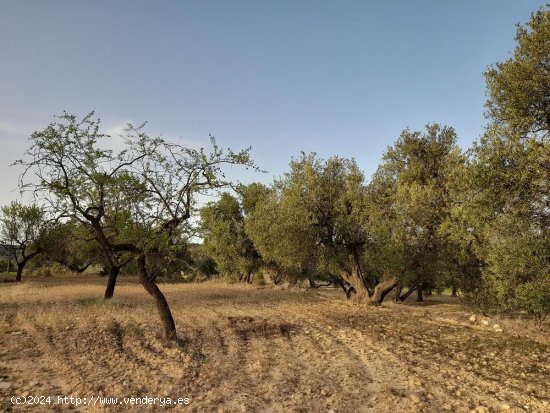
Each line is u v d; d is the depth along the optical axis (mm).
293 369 11039
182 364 11219
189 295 32250
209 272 57000
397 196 24719
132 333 15453
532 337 16125
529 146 13172
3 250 45625
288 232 27281
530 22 14898
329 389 9391
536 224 13758
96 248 36875
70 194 14555
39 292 30156
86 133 14609
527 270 13641
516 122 14594
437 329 17953
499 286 14719
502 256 14320
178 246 14844
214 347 13688
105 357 11758
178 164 14492
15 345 12859
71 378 9656
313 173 28125
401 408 8258
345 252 28422
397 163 28469
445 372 11125
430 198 23391
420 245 24344
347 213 27109
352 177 27438
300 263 28906
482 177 13617
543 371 11398
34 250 47562
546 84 14320
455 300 40094
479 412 8203
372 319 20766
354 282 28188
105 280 46969
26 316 18703
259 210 33438
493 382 10266
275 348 13727
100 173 14609
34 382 9258
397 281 26109
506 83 15141
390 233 25031
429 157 27578
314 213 27562
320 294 36156
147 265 15742
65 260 47062
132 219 14734
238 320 19625
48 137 14055
